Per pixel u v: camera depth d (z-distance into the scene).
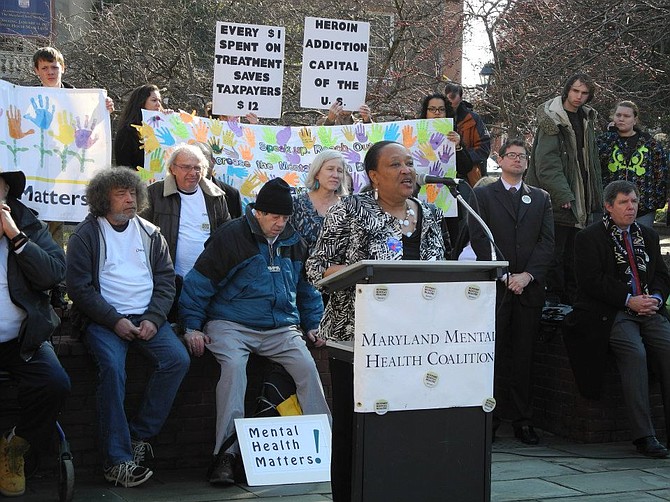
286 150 7.96
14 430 5.57
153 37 15.90
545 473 6.31
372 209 4.71
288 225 6.49
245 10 16.12
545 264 7.29
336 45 8.33
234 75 8.15
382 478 4.14
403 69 14.28
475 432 4.30
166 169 7.24
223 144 7.77
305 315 6.75
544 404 7.81
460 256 7.50
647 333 7.25
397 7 13.77
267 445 6.04
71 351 6.11
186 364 6.01
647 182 8.55
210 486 5.93
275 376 6.40
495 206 7.32
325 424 6.21
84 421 6.18
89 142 7.27
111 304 5.96
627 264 7.26
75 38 18.22
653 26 12.12
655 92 12.45
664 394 7.20
